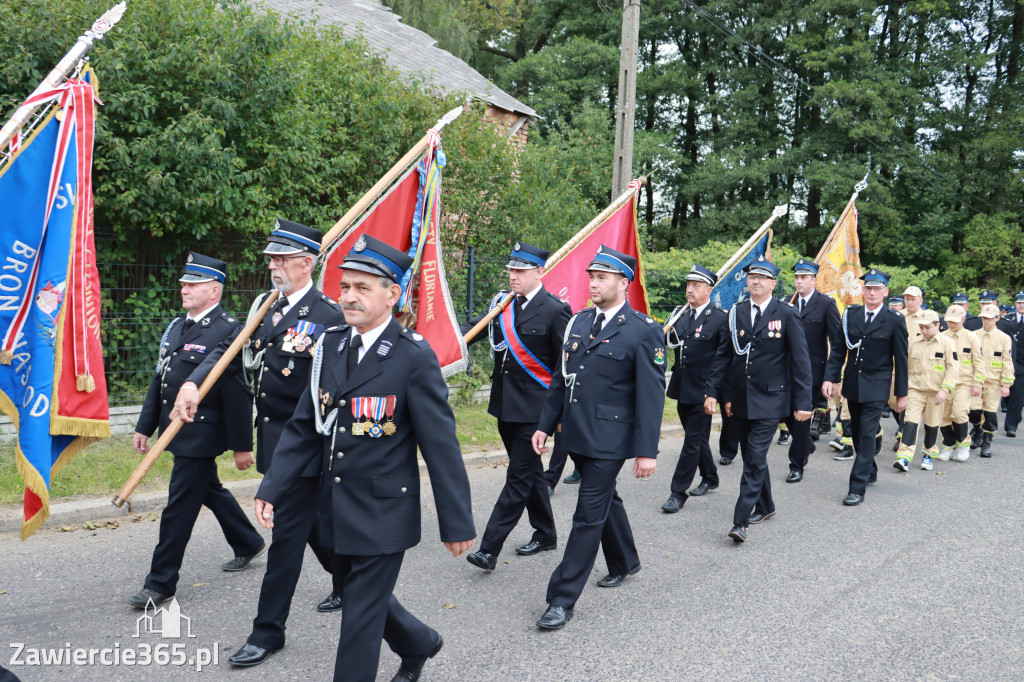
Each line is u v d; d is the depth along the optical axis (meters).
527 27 33.47
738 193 29.62
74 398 4.15
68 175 4.07
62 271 4.04
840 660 4.01
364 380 3.19
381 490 3.16
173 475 4.40
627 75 11.62
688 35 31.70
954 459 9.83
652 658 3.97
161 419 4.58
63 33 7.04
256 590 4.67
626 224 7.77
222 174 7.66
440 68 15.91
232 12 8.13
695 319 7.30
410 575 5.05
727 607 4.67
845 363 8.11
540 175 12.53
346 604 3.13
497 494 7.05
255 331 4.29
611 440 4.47
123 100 7.15
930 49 27.56
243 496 6.59
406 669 3.54
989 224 25.88
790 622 4.47
